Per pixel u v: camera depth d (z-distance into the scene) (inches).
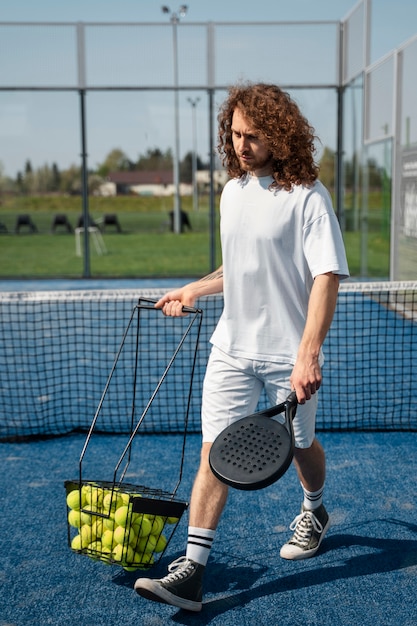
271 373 101.1
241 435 88.3
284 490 140.0
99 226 548.7
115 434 175.6
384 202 408.2
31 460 158.7
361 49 435.2
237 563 112.6
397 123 358.3
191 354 261.3
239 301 101.7
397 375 227.3
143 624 96.7
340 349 267.1
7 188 535.8
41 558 115.0
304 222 96.1
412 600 101.5
